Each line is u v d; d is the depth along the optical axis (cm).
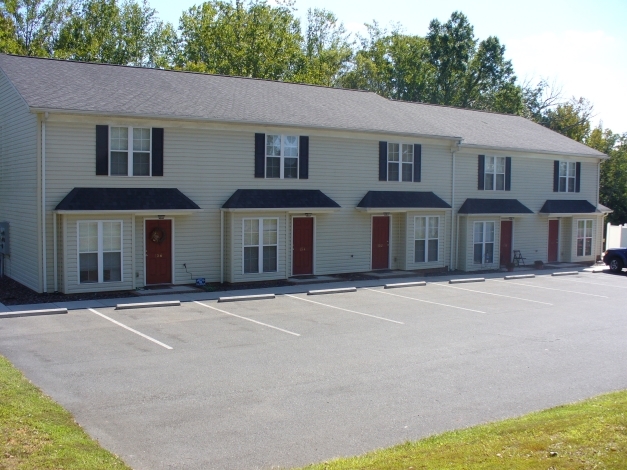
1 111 2181
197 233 2139
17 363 1157
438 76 5294
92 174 1927
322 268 2436
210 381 1077
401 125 2619
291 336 1444
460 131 2919
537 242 3162
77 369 1127
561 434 761
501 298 2084
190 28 4456
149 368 1148
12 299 1794
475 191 2881
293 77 4484
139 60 4634
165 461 747
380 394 1029
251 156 2225
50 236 1873
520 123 3550
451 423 898
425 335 1488
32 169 1892
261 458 762
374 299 1992
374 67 5347
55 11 4262
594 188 3409
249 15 4422
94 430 841
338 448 798
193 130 2106
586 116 5606
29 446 716
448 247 2791
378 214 2586
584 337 1505
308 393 1025
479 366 1220
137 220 2025
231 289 2086
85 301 1797
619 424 791
